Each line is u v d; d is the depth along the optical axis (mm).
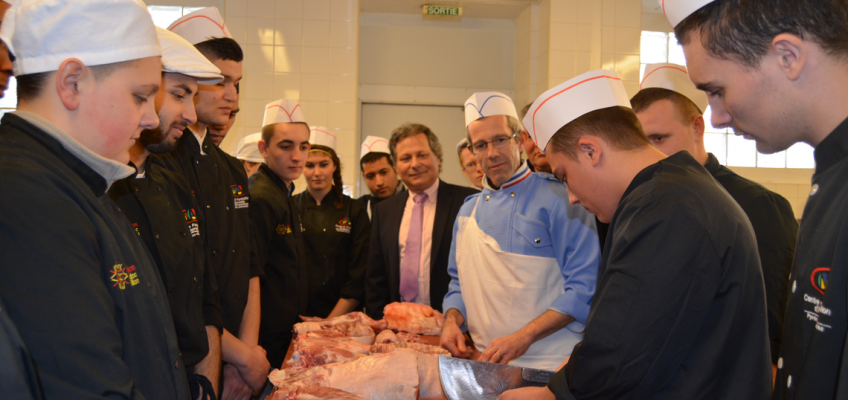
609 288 861
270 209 2119
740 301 809
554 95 1096
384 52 5441
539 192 1661
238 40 4605
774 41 673
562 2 4781
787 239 1292
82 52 745
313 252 2633
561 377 960
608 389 842
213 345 1421
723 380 818
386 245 2396
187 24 1614
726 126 805
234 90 1653
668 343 804
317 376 1316
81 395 634
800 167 5148
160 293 964
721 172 1474
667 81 1537
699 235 804
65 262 670
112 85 773
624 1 4832
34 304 636
